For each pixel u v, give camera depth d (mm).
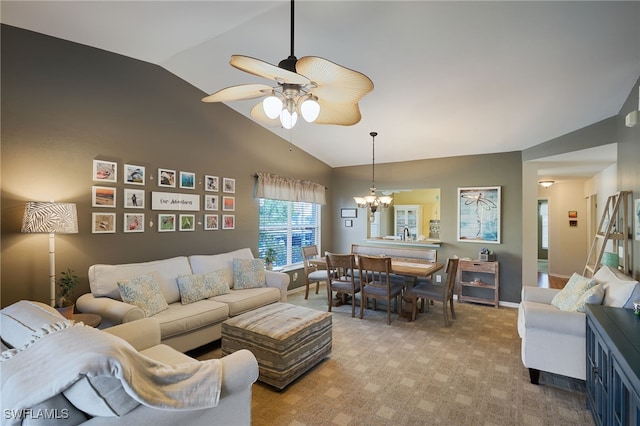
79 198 3025
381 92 3613
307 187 5965
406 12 2422
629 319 1991
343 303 4977
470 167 5402
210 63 3510
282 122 2000
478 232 5301
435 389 2549
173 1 2381
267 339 2545
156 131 3652
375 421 2146
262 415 2201
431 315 4492
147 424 1293
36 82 2764
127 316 2561
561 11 2262
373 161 5801
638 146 2943
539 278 7238
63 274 2910
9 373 1204
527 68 2973
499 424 2127
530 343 2586
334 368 2891
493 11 2332
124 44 3086
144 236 3537
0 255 2586
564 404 2357
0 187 2582
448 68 3111
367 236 6445
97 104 3152
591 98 3318
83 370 1094
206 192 4219
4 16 2516
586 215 7145
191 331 3020
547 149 4512
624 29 2367
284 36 2844
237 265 4078
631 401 1350
